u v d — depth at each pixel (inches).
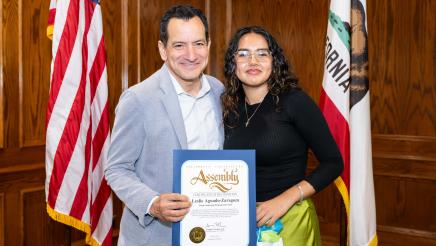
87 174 95.8
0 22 111.0
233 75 72.1
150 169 62.9
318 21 158.2
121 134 62.6
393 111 147.4
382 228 150.8
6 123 114.8
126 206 66.1
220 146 69.1
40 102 123.0
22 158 119.4
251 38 69.4
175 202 57.1
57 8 94.7
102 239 101.6
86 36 98.3
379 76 148.5
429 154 142.6
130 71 147.5
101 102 100.8
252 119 69.0
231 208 59.7
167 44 63.6
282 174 66.9
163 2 158.4
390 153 148.3
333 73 93.0
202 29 63.2
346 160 91.3
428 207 143.9
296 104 66.6
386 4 145.6
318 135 66.1
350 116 93.0
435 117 141.4
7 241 116.9
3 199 115.4
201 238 59.2
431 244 143.3
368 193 92.7
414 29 142.3
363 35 93.0
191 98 66.7
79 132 93.9
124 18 144.6
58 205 92.9
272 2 166.7
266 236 62.2
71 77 93.4
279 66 69.5
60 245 130.0
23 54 117.5
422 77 142.4
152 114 62.5
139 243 64.4
